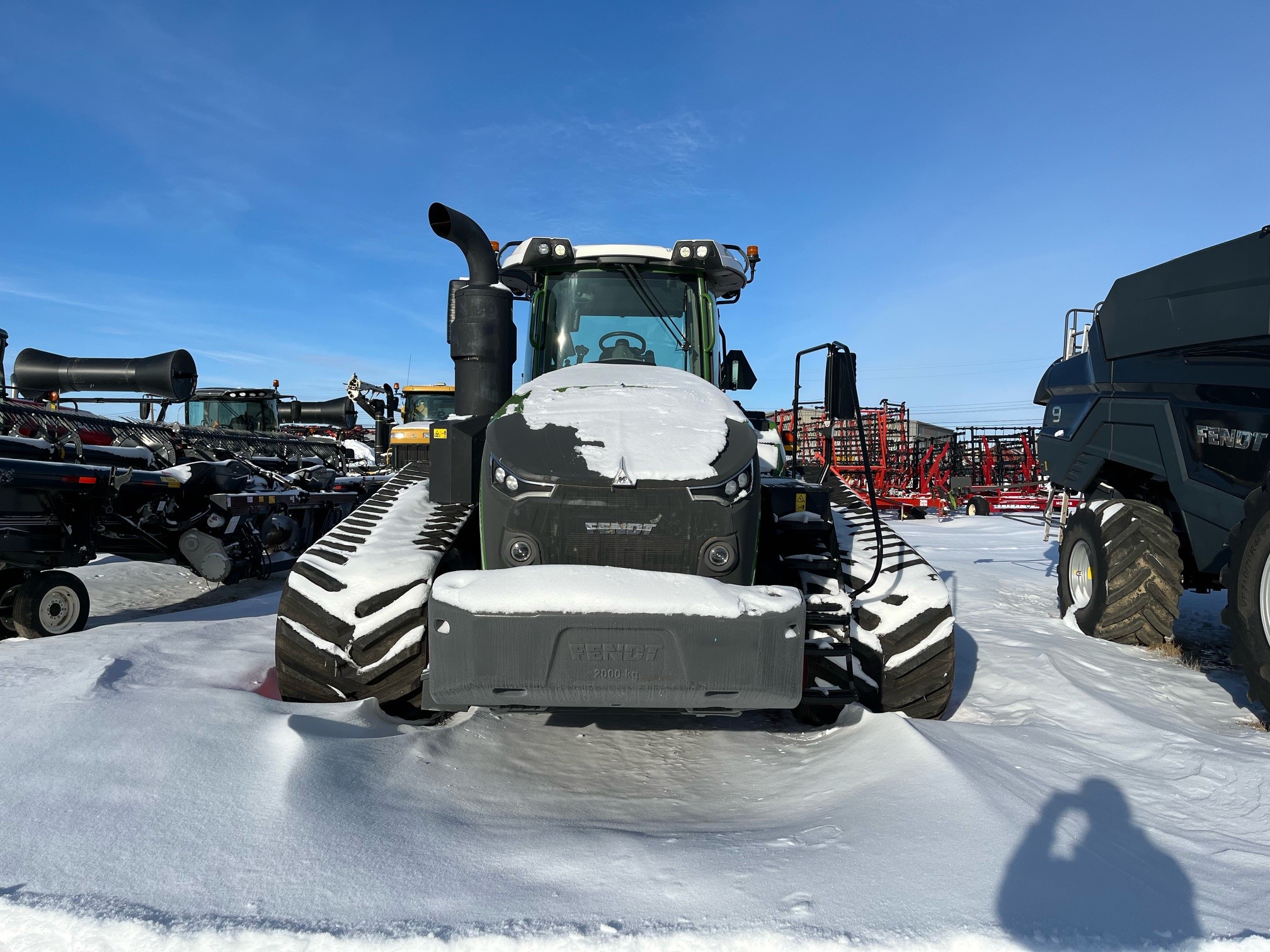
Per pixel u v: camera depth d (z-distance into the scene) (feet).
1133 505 16.63
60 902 5.20
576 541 9.25
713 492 9.27
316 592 10.21
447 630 8.27
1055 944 4.94
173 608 21.84
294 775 7.09
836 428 60.75
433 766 8.47
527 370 14.78
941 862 5.84
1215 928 5.32
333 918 5.22
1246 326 13.14
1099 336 17.78
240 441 36.22
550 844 6.55
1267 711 11.06
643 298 14.69
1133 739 9.98
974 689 13.02
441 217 11.98
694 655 8.14
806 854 6.18
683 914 5.30
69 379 24.22
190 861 5.80
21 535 16.33
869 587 10.40
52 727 7.86
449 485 11.39
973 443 70.18
